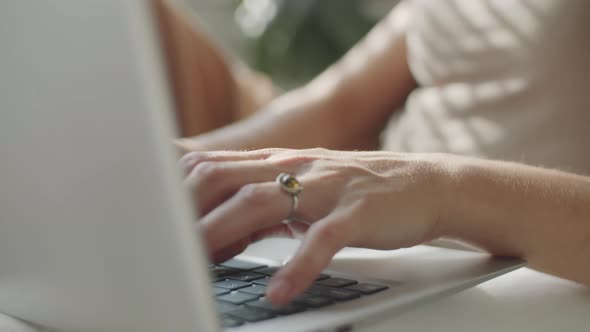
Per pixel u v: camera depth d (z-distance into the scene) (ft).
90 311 1.63
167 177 1.53
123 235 1.56
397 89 4.07
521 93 3.11
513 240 2.06
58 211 1.61
